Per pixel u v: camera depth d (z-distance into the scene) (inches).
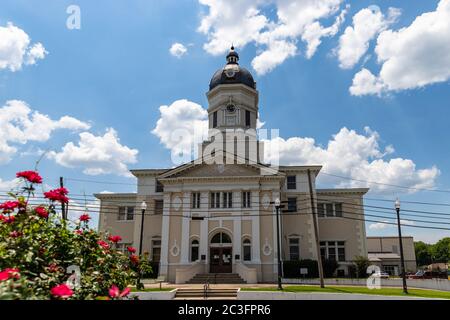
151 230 1628.9
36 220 261.6
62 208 289.4
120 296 224.7
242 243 1403.8
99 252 296.0
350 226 1625.2
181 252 1413.6
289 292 975.0
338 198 1662.2
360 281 1295.5
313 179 1654.8
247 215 1427.2
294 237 1590.8
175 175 1504.7
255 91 1723.7
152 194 1667.1
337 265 1453.0
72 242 279.4
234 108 1672.0
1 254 222.2
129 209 1722.4
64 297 194.2
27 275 228.8
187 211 1456.7
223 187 1461.6
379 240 2492.6
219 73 1748.3
